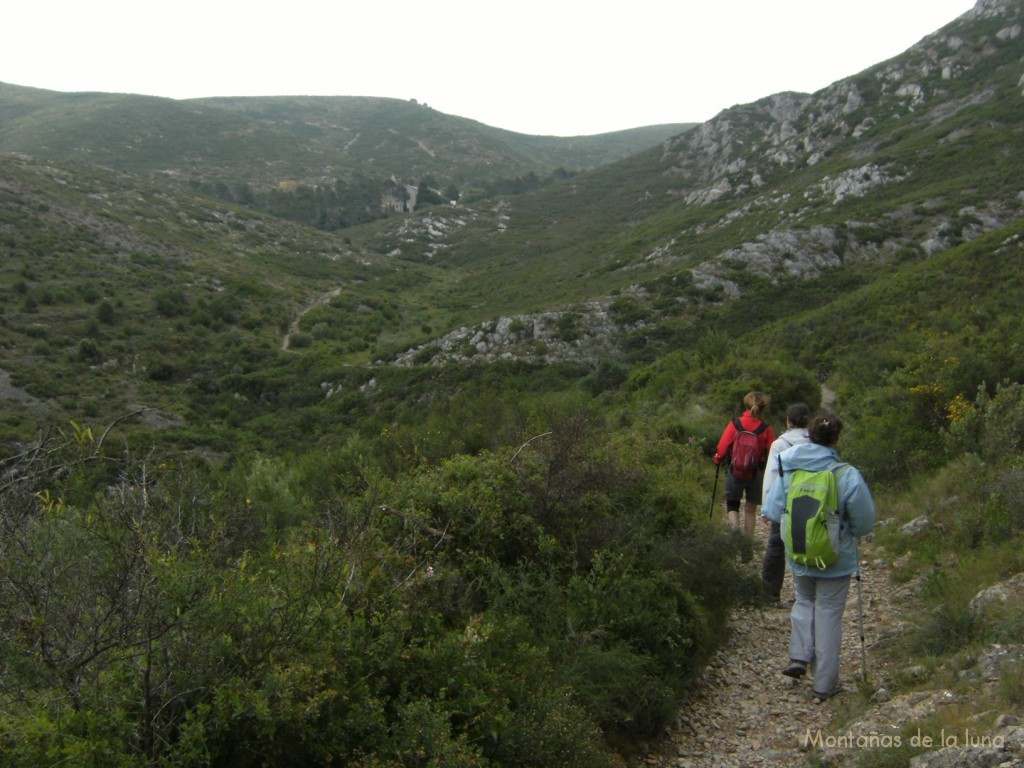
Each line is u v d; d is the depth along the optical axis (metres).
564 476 5.04
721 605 4.94
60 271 55.47
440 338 47.25
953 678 3.71
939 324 17.67
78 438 3.09
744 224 64.62
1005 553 5.03
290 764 2.54
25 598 2.50
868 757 3.17
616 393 23.58
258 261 77.00
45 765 2.06
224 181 140.50
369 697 2.79
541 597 4.16
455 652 3.14
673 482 6.27
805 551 3.98
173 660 2.48
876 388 12.66
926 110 75.19
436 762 2.49
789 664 4.29
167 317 52.50
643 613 4.11
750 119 114.31
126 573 2.50
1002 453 7.23
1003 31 81.94
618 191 112.38
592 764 3.02
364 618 3.22
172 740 2.42
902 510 7.21
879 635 4.74
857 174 59.06
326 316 60.81
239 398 41.97
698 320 43.12
